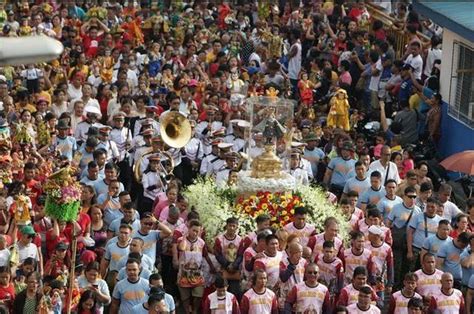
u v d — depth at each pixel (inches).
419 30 3280.0
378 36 3280.0
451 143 2714.1
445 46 2755.9
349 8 3548.2
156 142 2266.2
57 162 2194.9
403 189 2128.4
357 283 1748.3
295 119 2645.2
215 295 1729.8
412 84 2844.5
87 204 1969.7
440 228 1930.4
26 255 1788.9
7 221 1824.6
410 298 1768.0
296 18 3425.2
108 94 2640.3
